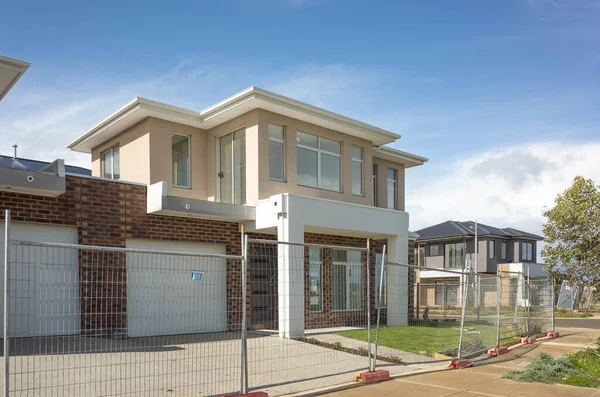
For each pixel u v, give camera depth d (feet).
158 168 51.62
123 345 33.35
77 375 26.50
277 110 51.70
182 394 24.95
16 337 30.55
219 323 39.11
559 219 49.32
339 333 47.62
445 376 32.40
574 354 41.22
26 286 36.94
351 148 60.54
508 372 34.04
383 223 58.13
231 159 54.13
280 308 44.91
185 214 46.60
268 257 50.08
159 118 52.21
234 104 50.42
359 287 59.06
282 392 26.66
